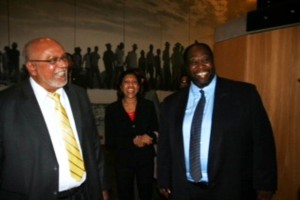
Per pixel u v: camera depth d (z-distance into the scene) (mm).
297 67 2221
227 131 1728
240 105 1750
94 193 1747
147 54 10359
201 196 1809
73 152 1627
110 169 5270
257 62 2615
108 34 9688
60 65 1565
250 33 2691
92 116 1880
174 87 10844
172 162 1941
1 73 8203
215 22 11641
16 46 8352
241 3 12055
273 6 2357
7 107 1520
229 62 3061
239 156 1732
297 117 2225
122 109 2838
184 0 10977
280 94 2373
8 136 1486
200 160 1793
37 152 1512
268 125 1756
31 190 1495
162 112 2053
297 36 2213
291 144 2285
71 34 9141
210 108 1828
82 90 1877
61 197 1586
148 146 2805
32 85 1639
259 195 1755
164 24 10633
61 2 8945
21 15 8414
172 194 1956
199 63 1808
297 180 2229
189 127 1854
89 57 9391
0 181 1525
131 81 2824
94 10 9438
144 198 2824
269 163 1712
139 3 10141
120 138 2787
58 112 1642
